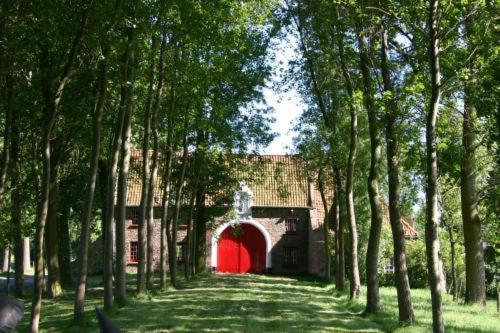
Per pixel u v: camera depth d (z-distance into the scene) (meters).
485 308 21.03
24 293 26.08
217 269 52.03
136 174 34.88
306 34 25.73
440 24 12.47
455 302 23.58
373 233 18.27
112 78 17.77
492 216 21.95
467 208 22.34
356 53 16.52
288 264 51.56
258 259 52.28
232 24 22.06
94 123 16.17
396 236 15.83
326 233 36.91
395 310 18.98
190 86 22.23
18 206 21.97
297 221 52.06
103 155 27.58
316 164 28.45
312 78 28.34
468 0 12.34
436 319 12.02
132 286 29.33
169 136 27.39
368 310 18.09
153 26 16.95
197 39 18.94
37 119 17.77
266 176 37.00
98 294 26.11
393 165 15.94
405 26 13.95
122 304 19.69
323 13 17.78
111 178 18.34
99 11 13.62
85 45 15.03
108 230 18.20
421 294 30.03
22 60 14.45
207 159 34.78
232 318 16.86
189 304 20.44
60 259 31.22
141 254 22.47
